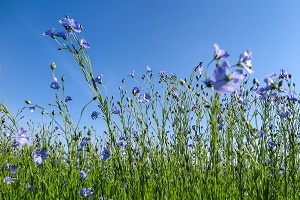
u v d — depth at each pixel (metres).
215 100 0.31
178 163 0.44
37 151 0.42
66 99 0.44
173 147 0.48
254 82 0.44
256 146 0.36
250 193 0.38
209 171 0.38
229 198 0.39
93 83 0.39
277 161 0.39
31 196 0.43
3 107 0.42
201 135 0.43
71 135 0.43
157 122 0.46
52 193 0.42
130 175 0.41
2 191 0.45
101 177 0.44
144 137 0.44
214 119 0.32
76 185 0.42
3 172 0.52
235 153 0.40
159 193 0.43
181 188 0.43
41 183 0.43
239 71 0.23
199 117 0.43
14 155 0.55
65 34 0.39
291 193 0.40
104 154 0.44
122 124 0.42
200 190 0.39
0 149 0.54
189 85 0.44
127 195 0.41
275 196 0.36
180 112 0.45
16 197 0.44
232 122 0.40
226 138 0.44
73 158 0.43
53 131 0.51
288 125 0.40
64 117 0.43
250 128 0.34
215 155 0.33
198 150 0.43
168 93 0.48
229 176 0.42
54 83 0.42
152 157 0.47
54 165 0.45
